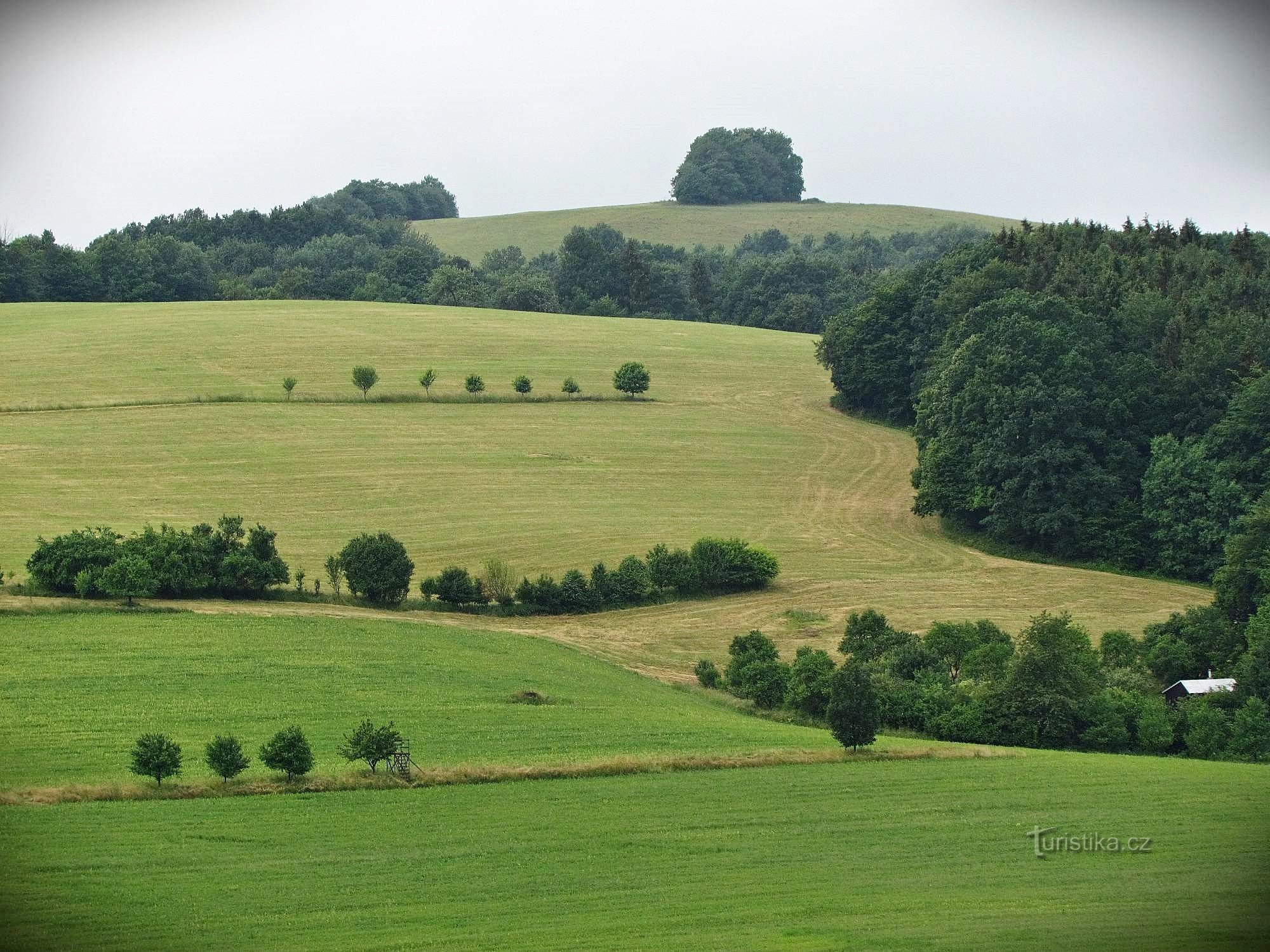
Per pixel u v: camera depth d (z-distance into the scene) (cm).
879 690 13162
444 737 11362
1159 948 7156
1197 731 12600
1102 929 7431
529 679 13612
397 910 7650
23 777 9762
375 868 8319
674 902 7844
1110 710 12650
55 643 13450
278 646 13938
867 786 10300
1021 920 7575
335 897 7825
